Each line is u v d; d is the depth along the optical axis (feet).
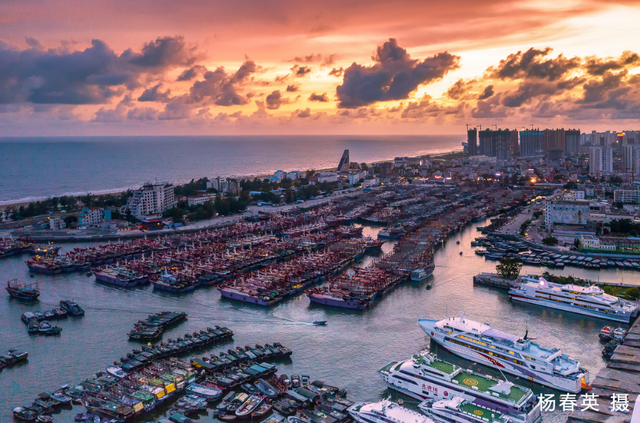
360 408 644.27
